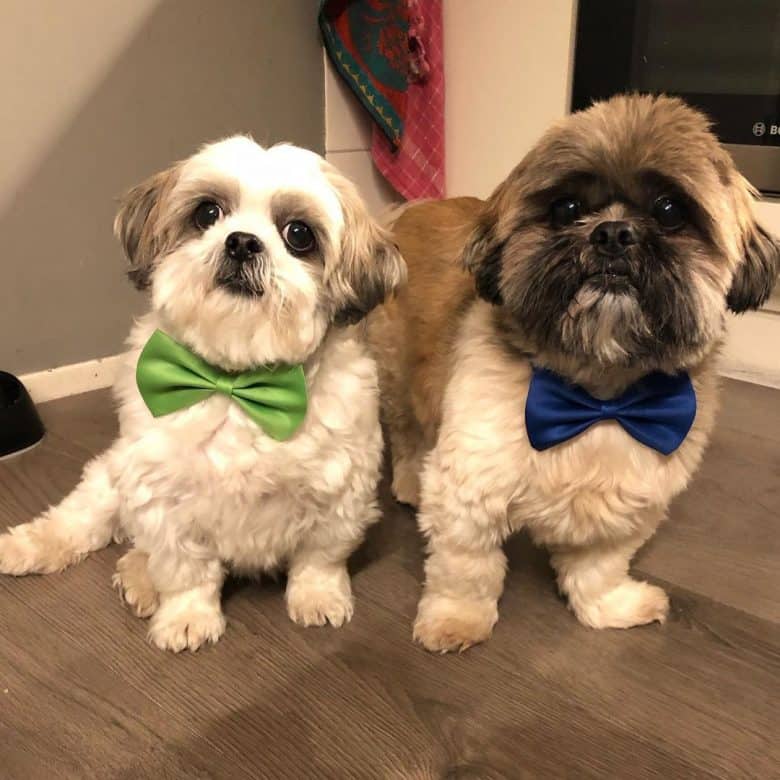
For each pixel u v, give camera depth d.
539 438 1.25
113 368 2.46
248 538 1.36
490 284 1.34
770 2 2.29
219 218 1.27
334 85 2.81
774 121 2.37
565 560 1.50
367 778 1.14
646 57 2.52
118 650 1.37
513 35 2.67
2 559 1.53
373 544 1.73
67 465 1.96
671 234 1.19
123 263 2.40
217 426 1.29
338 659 1.37
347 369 1.38
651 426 1.27
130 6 2.20
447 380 1.47
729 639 1.46
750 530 1.82
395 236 1.81
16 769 1.12
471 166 2.90
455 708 1.27
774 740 1.23
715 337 1.26
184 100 2.40
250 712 1.25
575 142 1.19
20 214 2.16
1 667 1.31
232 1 2.43
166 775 1.13
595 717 1.26
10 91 2.05
